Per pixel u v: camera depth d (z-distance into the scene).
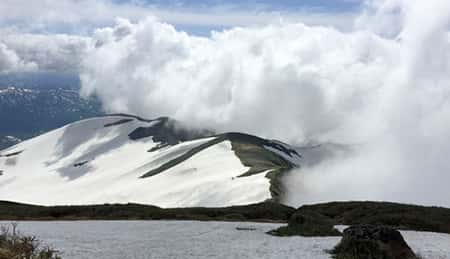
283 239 38.03
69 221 54.56
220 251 30.56
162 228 46.16
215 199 145.75
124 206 68.19
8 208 68.38
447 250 32.59
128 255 28.30
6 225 47.16
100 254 28.44
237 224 52.12
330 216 62.19
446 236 42.81
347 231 30.22
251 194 137.12
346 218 57.88
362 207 62.84
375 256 27.67
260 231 44.69
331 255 29.17
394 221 52.44
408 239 39.53
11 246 23.03
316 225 43.75
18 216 60.84
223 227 48.19
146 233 41.22
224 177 175.88
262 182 150.38
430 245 35.34
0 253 21.53
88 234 39.59
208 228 46.84
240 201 132.25
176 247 32.16
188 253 29.50
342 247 29.47
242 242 35.53
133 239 36.44
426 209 60.22
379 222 52.66
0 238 25.19
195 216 62.34
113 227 46.47
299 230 42.38
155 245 32.97
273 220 61.16
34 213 62.72
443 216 56.12
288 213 65.94
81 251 29.47
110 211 64.31
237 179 164.50
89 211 64.94
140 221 55.09
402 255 27.91
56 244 32.62
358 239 28.94
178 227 47.31
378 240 28.48
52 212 63.09
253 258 27.91
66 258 26.70
